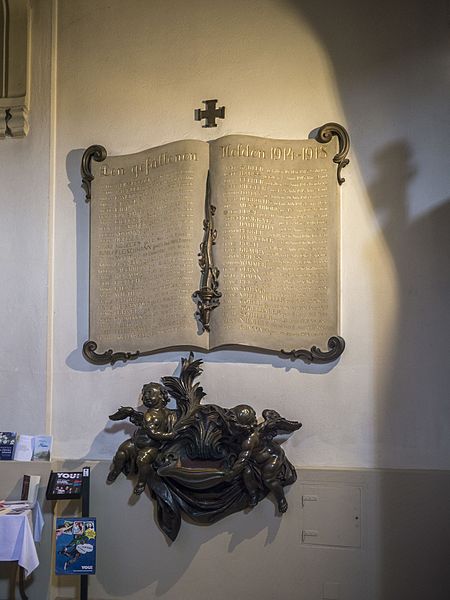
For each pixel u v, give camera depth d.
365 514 3.36
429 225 3.46
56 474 3.44
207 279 3.50
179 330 3.54
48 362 3.67
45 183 3.75
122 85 3.79
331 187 3.49
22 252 3.73
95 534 3.26
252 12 3.71
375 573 3.33
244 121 3.66
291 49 3.65
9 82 3.76
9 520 3.17
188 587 3.47
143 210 3.64
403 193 3.49
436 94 3.50
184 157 3.59
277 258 3.50
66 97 3.82
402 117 3.52
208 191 3.56
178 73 3.74
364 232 3.51
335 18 3.62
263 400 3.52
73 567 3.22
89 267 3.71
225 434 3.43
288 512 3.42
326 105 3.59
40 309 3.69
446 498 3.30
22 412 3.65
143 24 3.80
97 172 3.70
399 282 3.46
